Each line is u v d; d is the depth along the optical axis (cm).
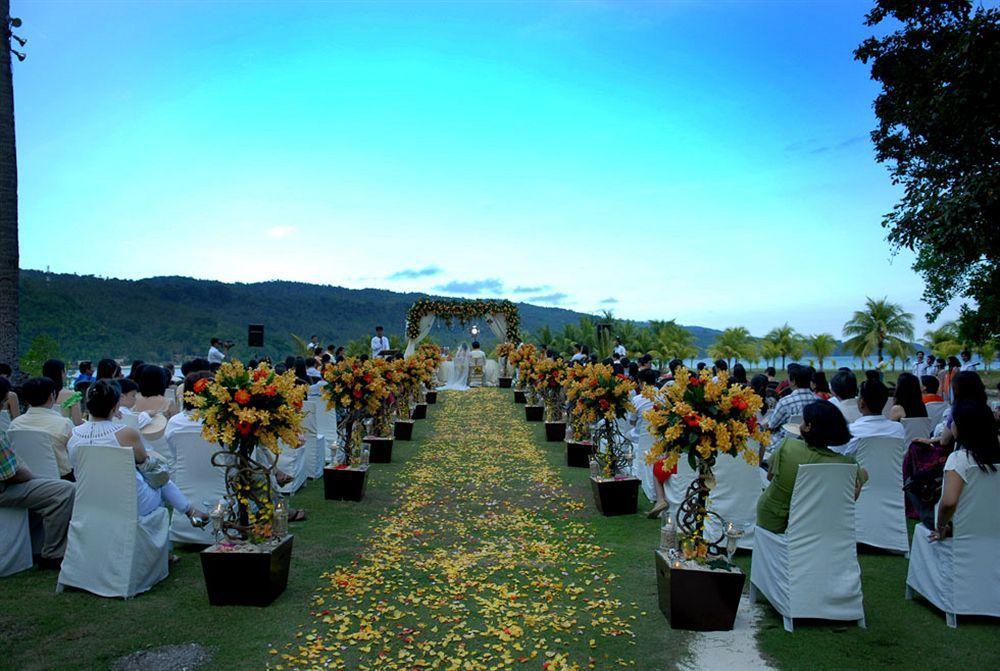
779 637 416
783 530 449
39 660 368
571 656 390
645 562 561
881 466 573
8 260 973
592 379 741
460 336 3575
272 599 454
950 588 431
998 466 419
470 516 707
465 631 422
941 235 995
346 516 694
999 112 940
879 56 1088
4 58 969
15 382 975
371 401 775
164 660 372
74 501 470
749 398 438
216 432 452
